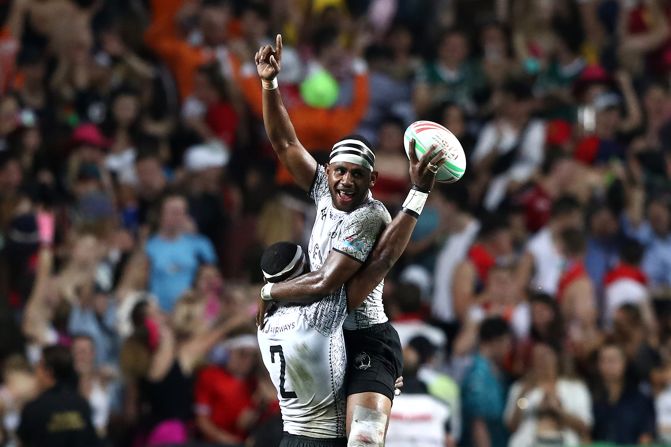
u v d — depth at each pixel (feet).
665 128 196.34
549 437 133.59
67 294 139.54
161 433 130.93
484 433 134.31
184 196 159.94
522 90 184.65
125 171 170.30
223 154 173.99
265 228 164.04
